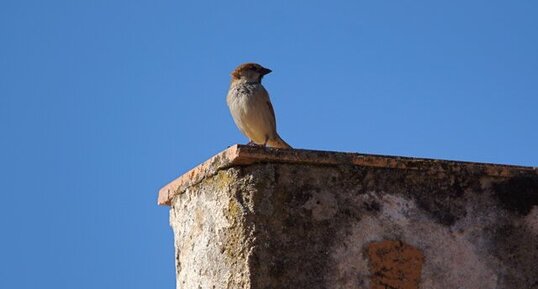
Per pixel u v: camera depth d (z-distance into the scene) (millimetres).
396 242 7066
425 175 7324
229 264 6809
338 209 6996
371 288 6891
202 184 7348
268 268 6699
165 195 8078
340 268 6867
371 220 7059
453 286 7113
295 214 6887
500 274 7293
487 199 7461
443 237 7215
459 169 7402
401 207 7168
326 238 6902
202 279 7152
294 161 6965
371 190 7137
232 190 6906
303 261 6793
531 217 7531
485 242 7328
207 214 7199
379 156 7199
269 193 6859
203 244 7211
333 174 7070
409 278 7027
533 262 7410
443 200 7324
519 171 7605
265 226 6789
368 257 6957
